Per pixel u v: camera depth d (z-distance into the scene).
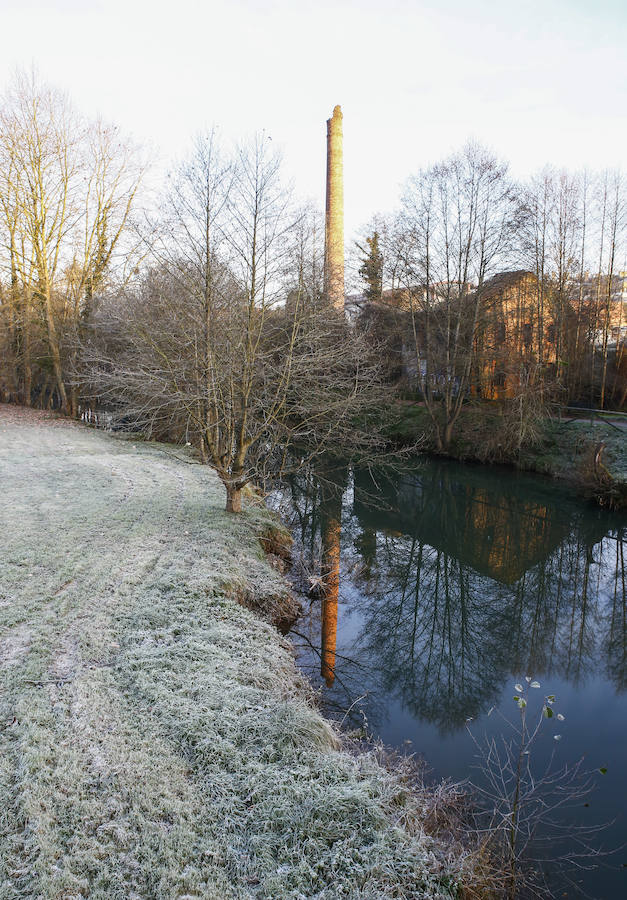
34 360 28.12
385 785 4.48
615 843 4.99
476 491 21.33
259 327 9.92
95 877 3.31
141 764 4.20
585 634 11.25
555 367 28.59
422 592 12.95
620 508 17.59
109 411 25.97
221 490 12.80
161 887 3.28
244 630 6.71
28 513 10.05
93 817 3.70
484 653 10.26
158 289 11.40
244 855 3.61
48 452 16.78
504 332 28.44
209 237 9.07
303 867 3.54
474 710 7.92
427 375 27.12
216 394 9.76
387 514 18.78
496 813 5.19
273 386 11.58
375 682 8.44
